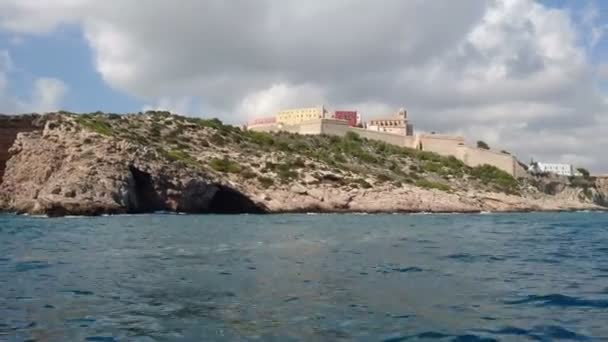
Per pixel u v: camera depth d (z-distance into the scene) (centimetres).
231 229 4634
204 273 1861
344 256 2456
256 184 10538
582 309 1271
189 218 6950
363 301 1365
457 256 2486
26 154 8619
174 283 1642
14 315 1202
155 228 4609
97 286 1584
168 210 8650
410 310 1259
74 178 7644
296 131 18362
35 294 1455
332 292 1494
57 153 8381
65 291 1500
